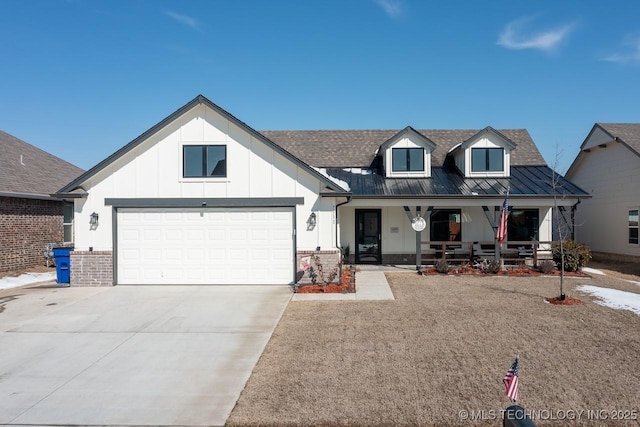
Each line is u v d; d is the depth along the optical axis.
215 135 12.30
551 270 13.94
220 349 6.82
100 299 10.49
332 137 20.38
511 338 7.12
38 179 17.70
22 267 16.02
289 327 7.98
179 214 12.41
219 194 12.30
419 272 14.26
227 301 10.19
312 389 5.23
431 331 7.56
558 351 6.49
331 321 8.33
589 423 4.42
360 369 5.84
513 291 11.20
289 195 12.25
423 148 16.92
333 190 12.12
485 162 16.92
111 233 12.31
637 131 18.89
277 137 20.55
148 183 12.34
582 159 21.28
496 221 14.86
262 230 12.34
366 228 17.20
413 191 15.32
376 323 8.13
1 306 9.84
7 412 4.80
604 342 6.91
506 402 4.85
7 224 15.35
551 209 16.77
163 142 12.31
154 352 6.72
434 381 5.42
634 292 11.07
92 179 12.36
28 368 6.09
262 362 6.21
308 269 11.99
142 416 4.68
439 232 17.05
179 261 12.40
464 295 10.71
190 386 5.42
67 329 7.99
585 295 10.59
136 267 12.41
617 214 18.77
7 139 20.00
